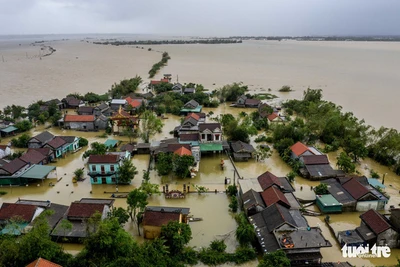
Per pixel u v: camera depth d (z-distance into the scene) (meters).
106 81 176.75
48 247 39.88
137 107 117.19
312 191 60.84
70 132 96.44
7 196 60.81
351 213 54.69
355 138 81.12
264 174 60.34
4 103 126.06
